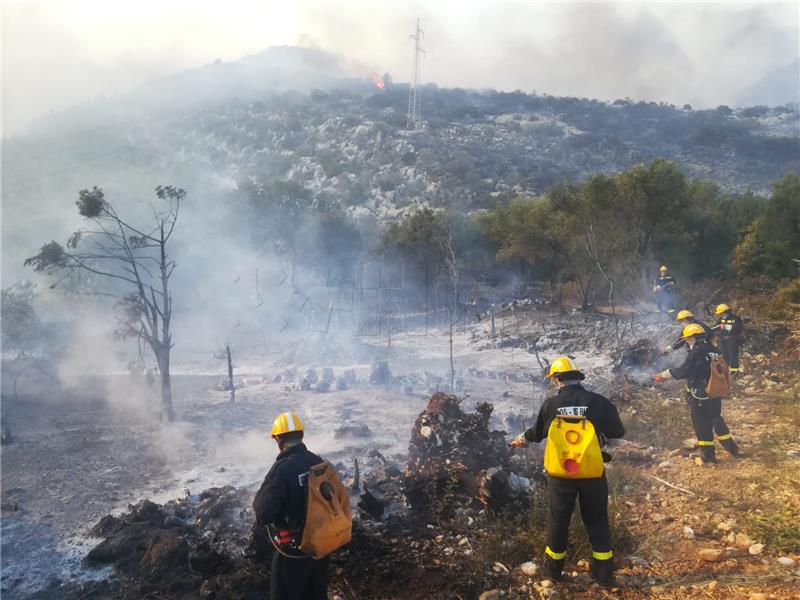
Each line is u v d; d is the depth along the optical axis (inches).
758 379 452.4
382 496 292.0
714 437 333.1
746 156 6269.7
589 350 750.5
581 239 1145.4
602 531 186.9
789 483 251.8
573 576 195.0
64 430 456.1
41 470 362.0
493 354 796.6
